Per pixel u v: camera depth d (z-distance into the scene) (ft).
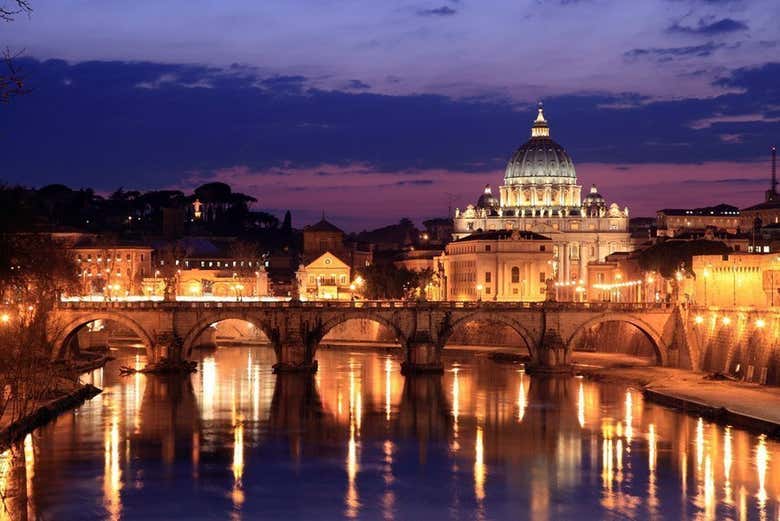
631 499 465.47
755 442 563.07
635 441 570.87
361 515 444.96
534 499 466.29
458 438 586.45
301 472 511.40
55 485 483.10
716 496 467.52
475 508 454.81
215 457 539.70
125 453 544.21
